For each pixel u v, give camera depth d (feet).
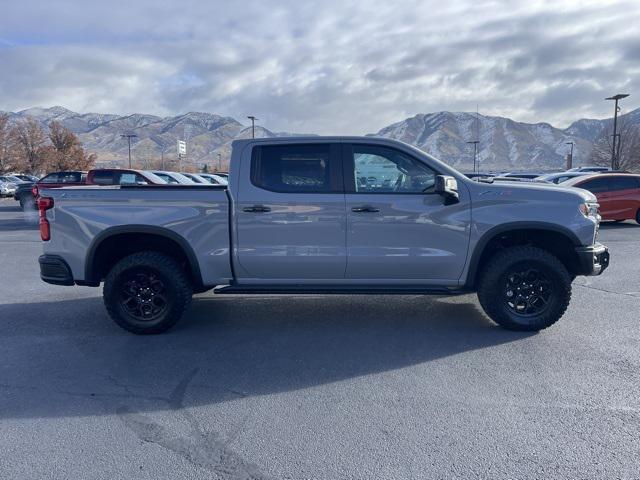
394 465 10.56
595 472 10.25
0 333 19.61
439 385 14.38
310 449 11.21
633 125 170.81
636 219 51.55
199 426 12.30
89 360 16.70
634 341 17.75
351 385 14.49
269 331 19.47
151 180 60.95
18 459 11.00
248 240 18.52
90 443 11.60
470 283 18.72
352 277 18.80
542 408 12.94
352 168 18.53
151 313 19.06
